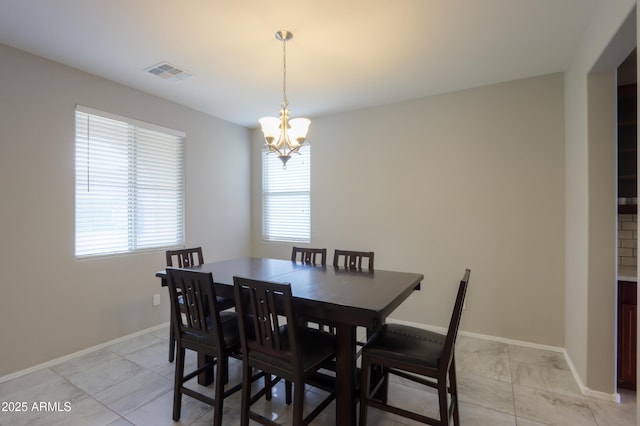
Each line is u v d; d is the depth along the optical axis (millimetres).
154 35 2287
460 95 3336
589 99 2207
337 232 4082
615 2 1688
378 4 1944
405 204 3639
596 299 2217
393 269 3711
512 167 3115
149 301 3426
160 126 3518
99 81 2988
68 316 2785
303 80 3070
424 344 1807
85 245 2939
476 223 3281
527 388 2338
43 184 2635
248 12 2018
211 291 1860
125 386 2375
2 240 2414
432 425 1614
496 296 3188
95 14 2033
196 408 2121
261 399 2232
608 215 2180
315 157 4234
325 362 1806
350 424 1790
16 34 2273
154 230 3529
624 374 2275
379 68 2820
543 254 2998
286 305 1611
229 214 4414
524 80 3053
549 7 1979
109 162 3115
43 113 2629
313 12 2021
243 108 3887
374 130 3816
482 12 2027
